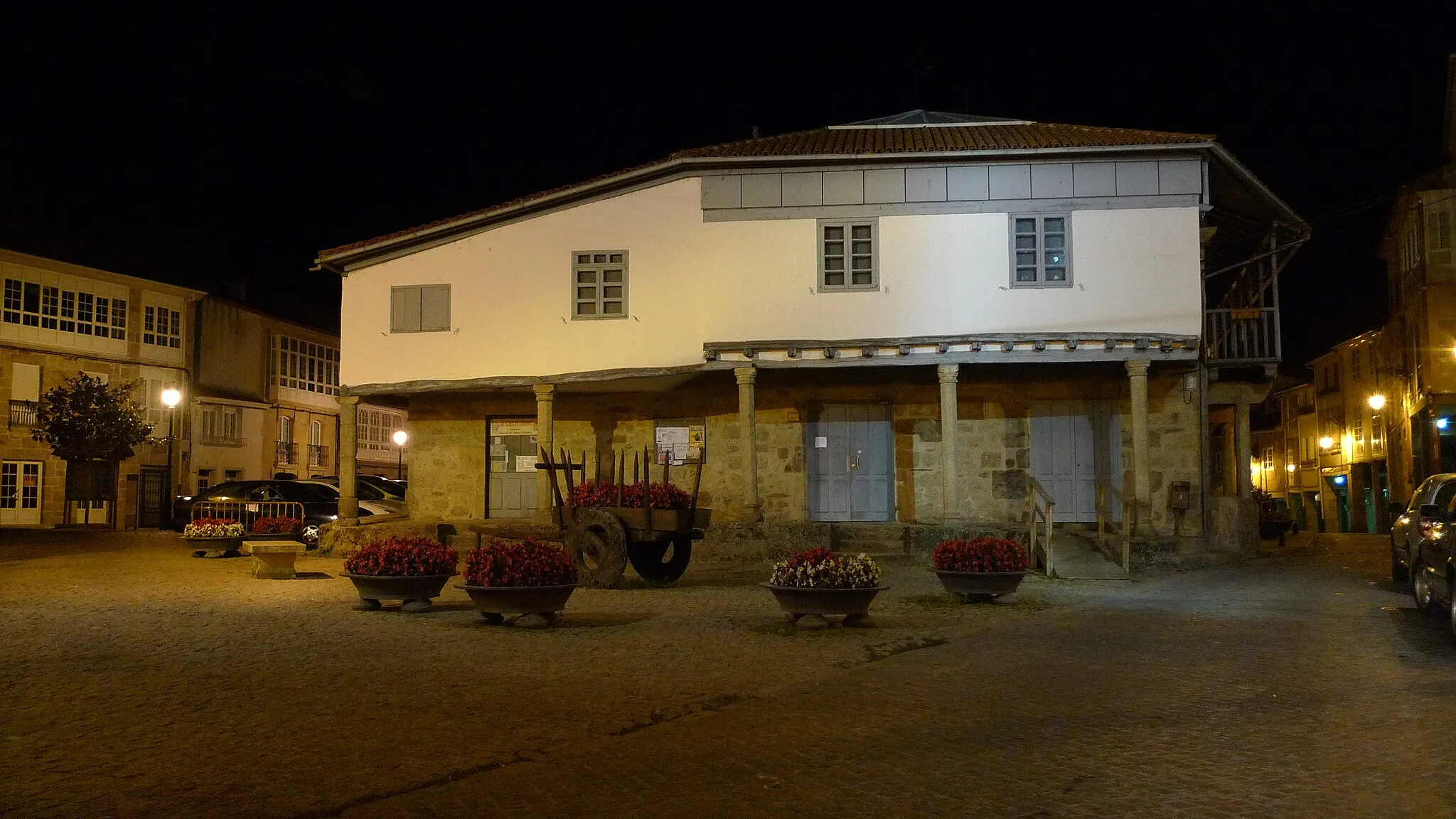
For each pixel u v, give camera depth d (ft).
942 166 67.31
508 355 72.43
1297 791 20.08
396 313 74.43
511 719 25.58
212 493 83.97
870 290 67.31
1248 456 75.61
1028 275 66.59
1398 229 116.67
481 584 39.91
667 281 70.03
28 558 70.23
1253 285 80.79
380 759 22.15
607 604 46.65
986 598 47.57
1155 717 26.16
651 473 76.23
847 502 73.15
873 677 31.19
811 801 19.77
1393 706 26.78
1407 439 117.60
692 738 24.25
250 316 139.85
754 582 55.16
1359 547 89.25
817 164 68.03
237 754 22.43
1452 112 98.12
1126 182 65.98
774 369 69.21
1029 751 23.06
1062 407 71.87
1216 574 60.54
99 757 22.16
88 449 108.37
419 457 78.95
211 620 41.52
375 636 37.68
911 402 73.31
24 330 114.01
